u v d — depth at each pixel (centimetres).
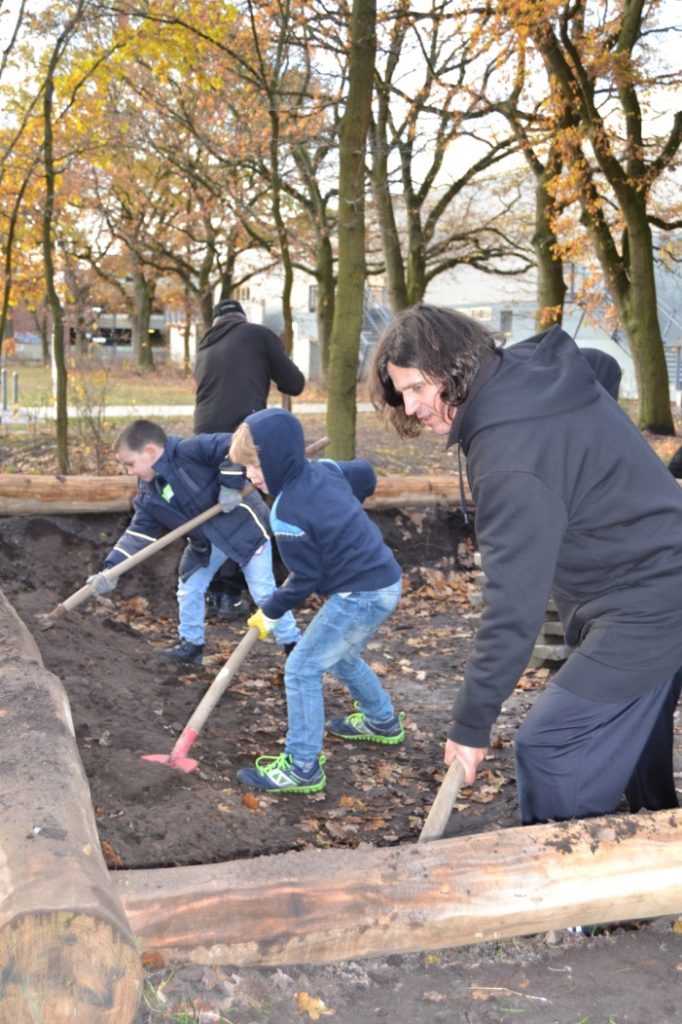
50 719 284
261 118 1493
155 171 2128
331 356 902
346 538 389
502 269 3319
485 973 250
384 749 461
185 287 2852
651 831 256
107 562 541
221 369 689
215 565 559
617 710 266
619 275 1680
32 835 211
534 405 247
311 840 361
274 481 383
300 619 680
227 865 238
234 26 1211
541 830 255
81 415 1109
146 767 371
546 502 244
